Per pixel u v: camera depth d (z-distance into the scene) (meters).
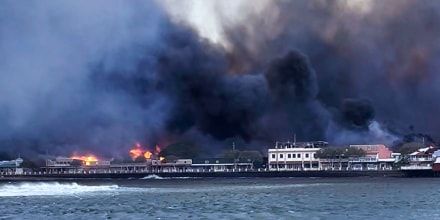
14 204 140.38
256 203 136.50
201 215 111.38
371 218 103.50
